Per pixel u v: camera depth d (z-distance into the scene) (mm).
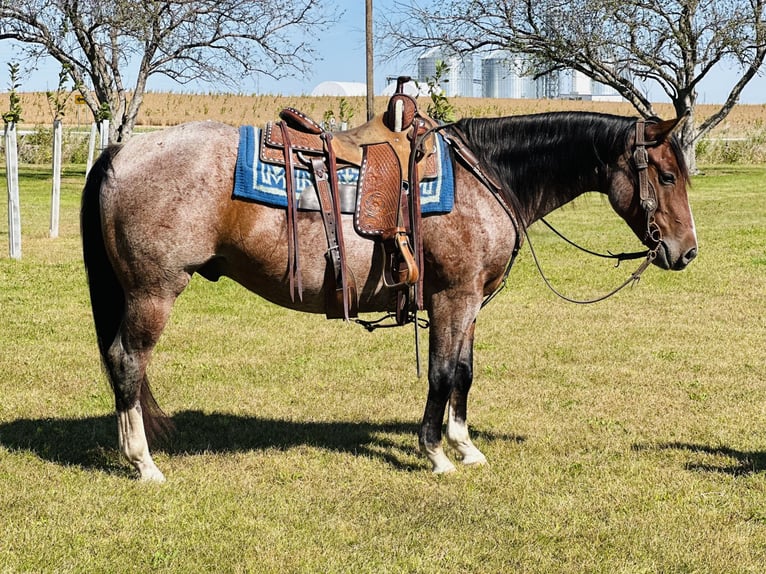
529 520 4660
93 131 16984
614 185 5238
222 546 4297
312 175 4824
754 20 26734
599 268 13094
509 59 30469
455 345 5113
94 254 4918
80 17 23703
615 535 4520
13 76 19281
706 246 15086
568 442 5977
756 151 36688
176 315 9844
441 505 4840
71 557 4160
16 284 11023
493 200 5066
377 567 4129
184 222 4676
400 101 5020
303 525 4559
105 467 5328
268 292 5004
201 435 6023
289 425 6281
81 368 7570
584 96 48469
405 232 4820
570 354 8406
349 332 9234
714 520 4715
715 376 7688
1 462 5320
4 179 25031
